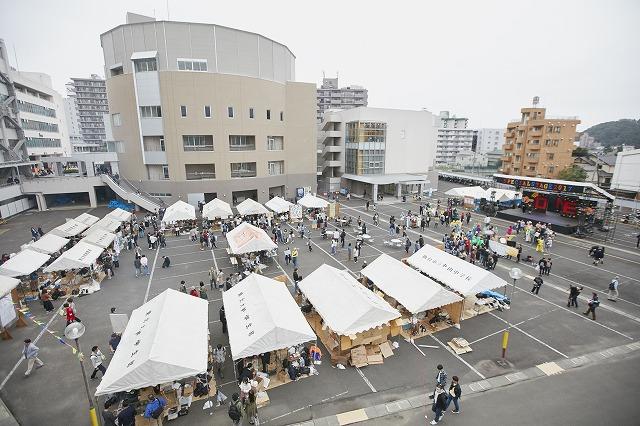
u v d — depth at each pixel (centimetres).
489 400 1253
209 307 1933
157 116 4203
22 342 1623
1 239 3275
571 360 1484
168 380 1119
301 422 1152
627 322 1789
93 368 1439
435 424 1142
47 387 1321
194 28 4103
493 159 10344
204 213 3406
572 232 3459
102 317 1842
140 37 4100
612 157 6994
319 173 6294
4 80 5138
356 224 3841
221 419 1166
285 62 5025
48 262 2569
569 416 1180
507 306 1923
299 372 1363
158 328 1228
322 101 12825
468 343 1605
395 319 1596
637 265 2611
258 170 4747
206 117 4244
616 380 1360
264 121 4678
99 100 14250
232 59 4341
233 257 2564
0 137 5012
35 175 5006
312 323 1747
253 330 1325
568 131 6819
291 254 2592
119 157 4612
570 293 1944
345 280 1702
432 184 6538
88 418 1177
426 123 6009
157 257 2756
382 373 1398
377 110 5553
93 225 2944
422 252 2248
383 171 5809
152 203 4216
